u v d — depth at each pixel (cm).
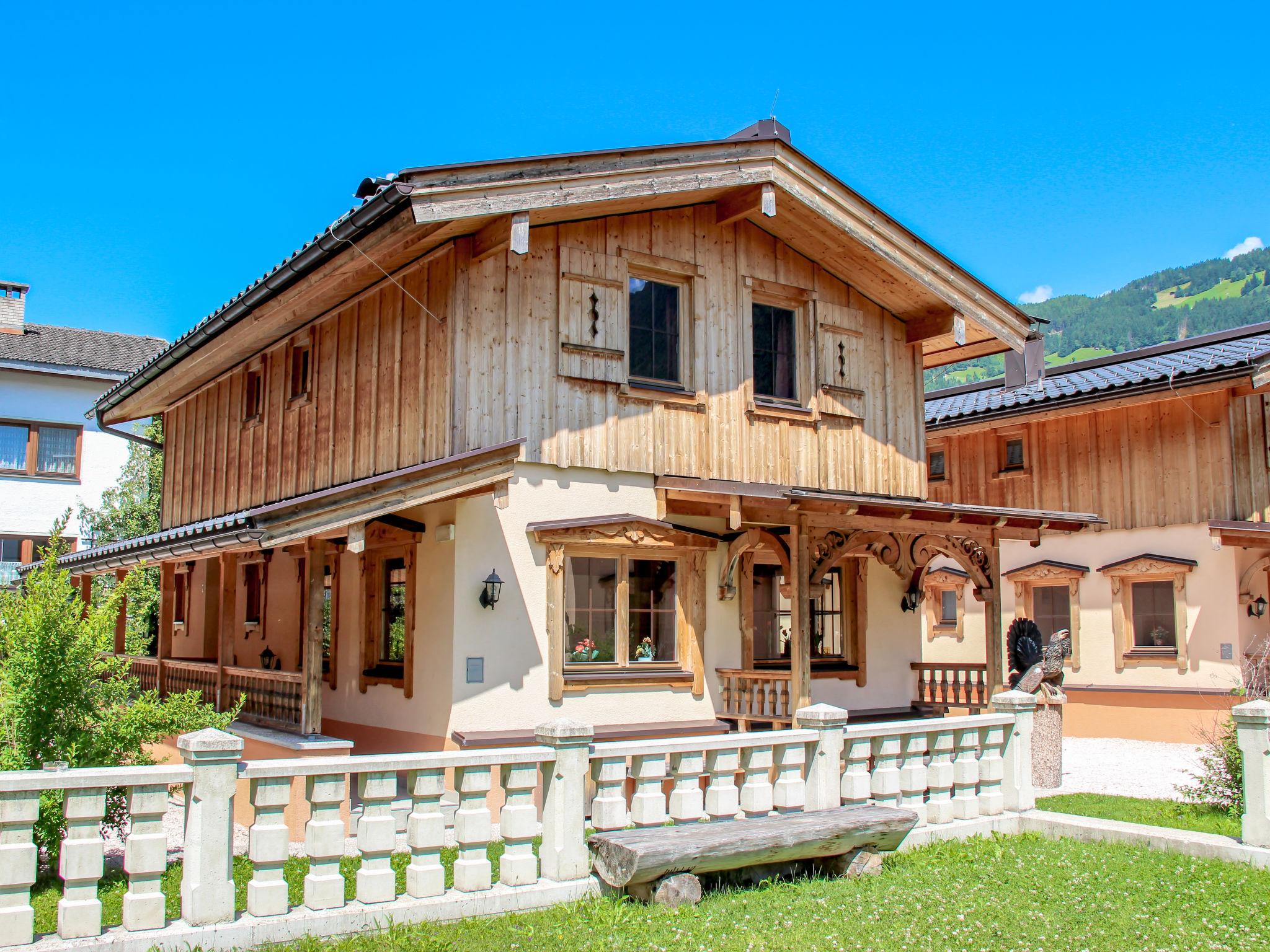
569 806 658
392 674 1112
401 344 1147
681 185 1127
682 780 729
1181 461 1675
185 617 1766
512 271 1091
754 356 1300
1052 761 1229
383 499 898
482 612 1022
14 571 2609
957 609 2034
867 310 1413
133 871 527
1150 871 757
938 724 865
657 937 586
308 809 931
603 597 1125
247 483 1512
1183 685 1638
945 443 2052
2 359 2617
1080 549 1805
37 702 764
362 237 1019
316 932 562
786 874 737
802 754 779
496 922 603
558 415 1098
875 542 1277
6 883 492
